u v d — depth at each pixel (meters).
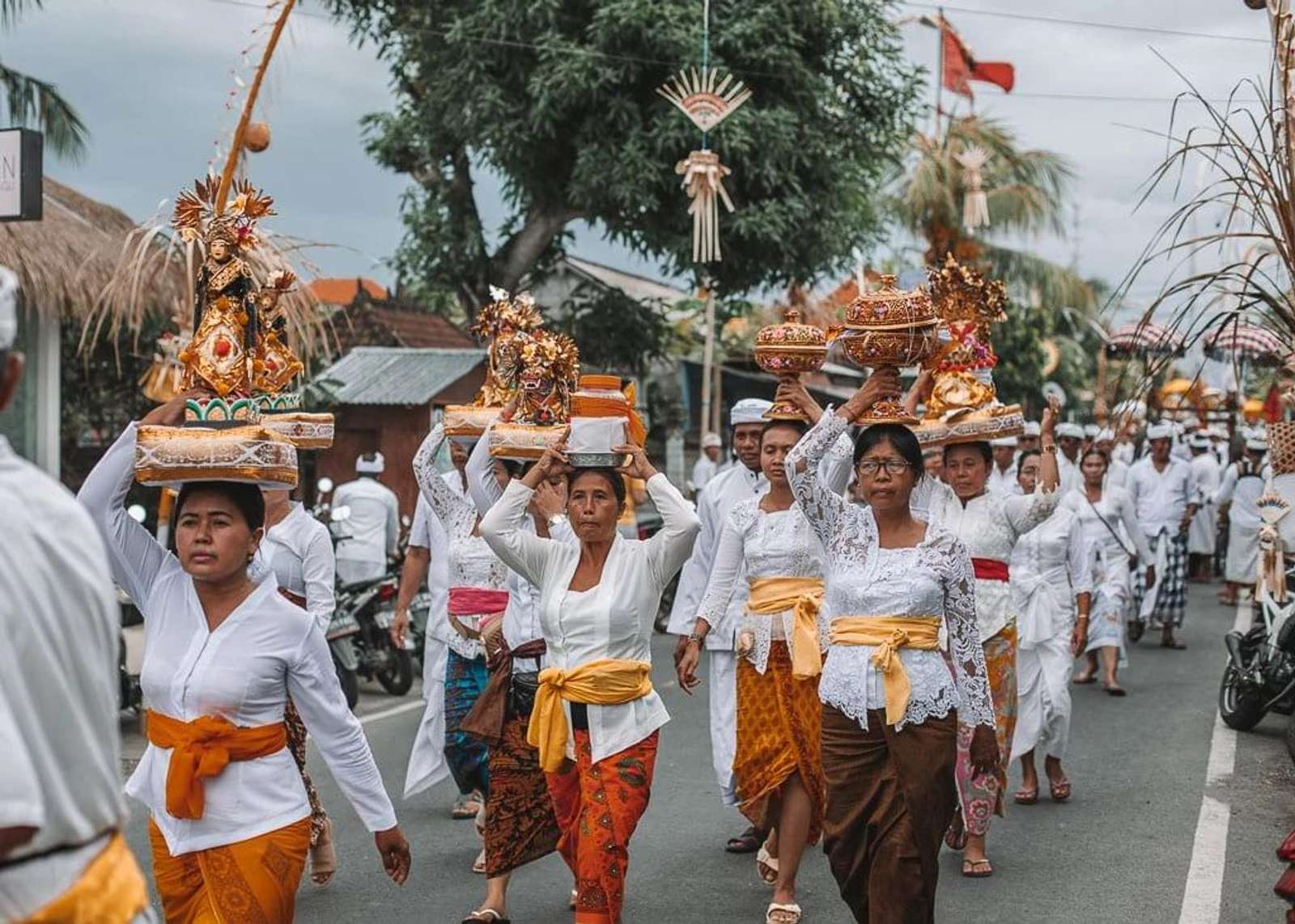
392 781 9.10
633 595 5.75
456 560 7.38
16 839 2.44
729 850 7.57
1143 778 9.23
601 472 5.79
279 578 6.58
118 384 17.47
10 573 2.53
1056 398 7.36
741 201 18.42
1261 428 19.75
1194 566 23.06
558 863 7.47
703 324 26.75
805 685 6.54
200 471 4.30
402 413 20.52
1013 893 6.83
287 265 6.52
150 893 6.63
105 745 2.72
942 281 7.56
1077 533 9.48
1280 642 10.12
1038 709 8.36
